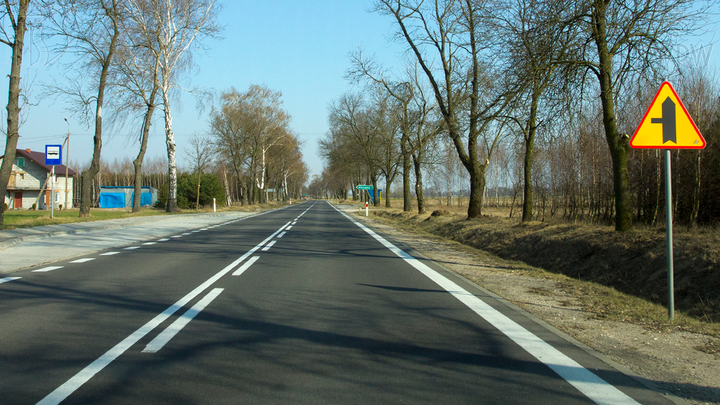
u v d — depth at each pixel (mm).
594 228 13000
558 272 11406
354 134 46000
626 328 5426
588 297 7070
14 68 16156
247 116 51719
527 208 17047
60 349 4391
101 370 3873
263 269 9531
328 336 4957
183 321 5457
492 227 17234
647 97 11398
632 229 11484
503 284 8297
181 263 10242
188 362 4102
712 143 12469
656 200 13617
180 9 29734
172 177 32906
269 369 3969
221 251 12586
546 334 5117
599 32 10883
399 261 11062
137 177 30188
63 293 6918
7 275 8414
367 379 3773
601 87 11281
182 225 22531
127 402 3270
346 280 8383
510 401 3371
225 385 3607
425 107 30172
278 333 5035
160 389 3508
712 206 12570
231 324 5363
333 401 3344
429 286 7887
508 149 19641
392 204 73125
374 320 5641
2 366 3928
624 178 11469
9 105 16250
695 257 8656
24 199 55812
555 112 12109
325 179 138750
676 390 3629
